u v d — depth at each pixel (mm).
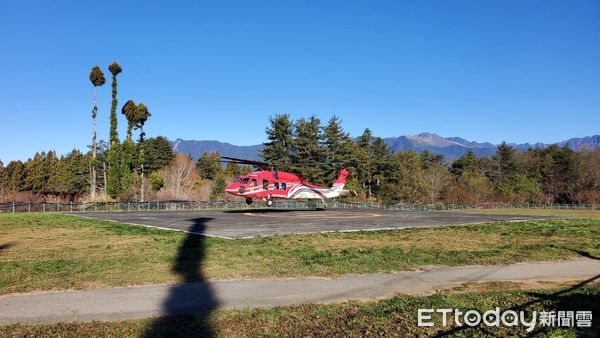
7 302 7926
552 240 17016
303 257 12555
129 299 8148
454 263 12023
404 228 21453
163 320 6867
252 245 14930
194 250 13695
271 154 75375
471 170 110125
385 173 87562
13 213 35188
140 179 67562
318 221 25562
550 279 10234
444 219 28281
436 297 8250
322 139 78750
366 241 16375
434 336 6254
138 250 13719
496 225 23406
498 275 10617
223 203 50562
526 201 79562
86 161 78750
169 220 26266
